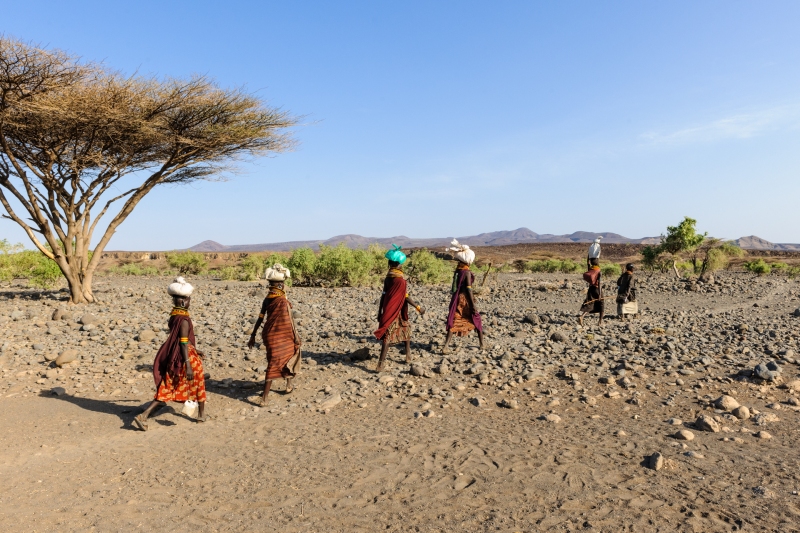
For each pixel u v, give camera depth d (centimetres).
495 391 673
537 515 346
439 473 422
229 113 1456
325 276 2473
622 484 391
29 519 358
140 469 448
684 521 331
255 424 569
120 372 793
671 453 451
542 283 2577
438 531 329
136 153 1516
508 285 2625
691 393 644
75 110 1209
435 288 2397
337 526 341
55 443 517
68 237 1498
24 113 1203
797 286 2423
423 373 740
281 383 732
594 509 352
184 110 1386
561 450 466
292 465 449
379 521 346
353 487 400
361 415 591
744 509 345
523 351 866
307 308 1492
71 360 825
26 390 707
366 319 1257
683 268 4134
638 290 2262
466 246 877
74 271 1516
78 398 672
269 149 1570
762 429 513
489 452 464
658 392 653
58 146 1398
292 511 364
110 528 345
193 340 579
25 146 1373
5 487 414
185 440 521
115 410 626
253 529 340
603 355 836
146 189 1565
